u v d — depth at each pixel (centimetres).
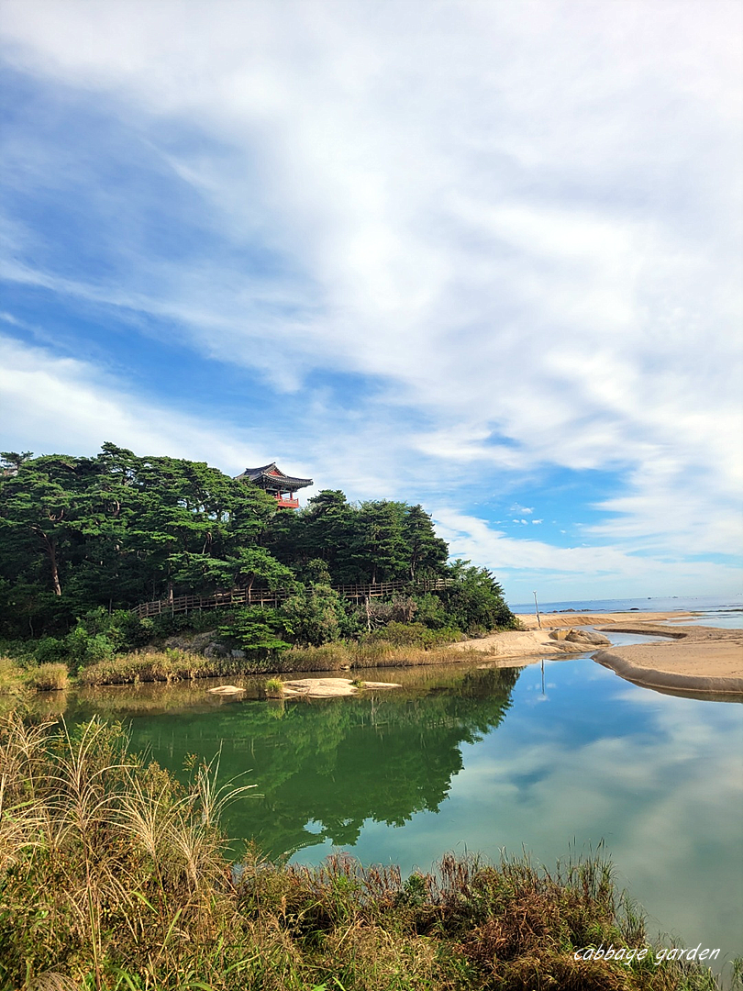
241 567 3612
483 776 1194
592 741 1426
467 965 473
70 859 459
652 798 995
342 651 3189
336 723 1850
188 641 3341
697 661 2484
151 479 4325
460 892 615
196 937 392
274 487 5534
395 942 476
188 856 496
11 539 3838
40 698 2434
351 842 870
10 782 538
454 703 2114
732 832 838
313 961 451
